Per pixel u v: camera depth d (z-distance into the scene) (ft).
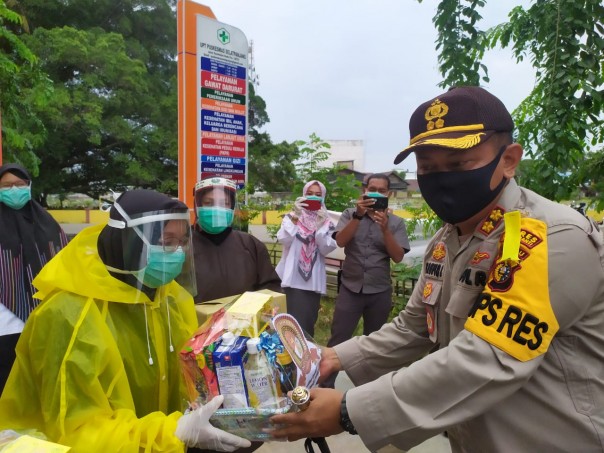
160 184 58.75
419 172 4.70
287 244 13.48
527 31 13.25
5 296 10.09
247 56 17.72
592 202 13.38
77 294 4.78
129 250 4.83
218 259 9.41
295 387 4.37
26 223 11.01
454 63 13.14
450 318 4.59
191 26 16.02
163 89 62.23
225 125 17.19
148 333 5.24
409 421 3.91
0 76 17.03
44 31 49.70
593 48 11.07
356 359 5.77
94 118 49.52
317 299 13.67
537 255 3.82
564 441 3.99
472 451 4.46
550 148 11.23
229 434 4.34
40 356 4.65
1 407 4.87
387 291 13.19
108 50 53.06
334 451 10.09
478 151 4.26
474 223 4.63
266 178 63.57
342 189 22.45
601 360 4.05
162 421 4.46
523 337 3.75
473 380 3.79
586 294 3.85
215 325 4.95
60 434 4.31
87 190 65.16
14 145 17.20
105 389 4.60
